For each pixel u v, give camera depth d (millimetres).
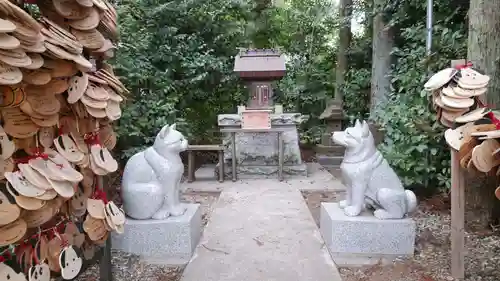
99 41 1597
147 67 5582
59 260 1464
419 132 4105
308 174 6184
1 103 1243
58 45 1280
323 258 2977
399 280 2664
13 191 1203
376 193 3082
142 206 3064
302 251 3104
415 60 4875
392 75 5926
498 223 3539
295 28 9312
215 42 7441
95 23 1525
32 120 1304
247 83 6156
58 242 1504
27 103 1276
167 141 3133
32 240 1456
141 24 6266
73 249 1554
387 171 3113
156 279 2725
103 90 1597
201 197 4945
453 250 2656
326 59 9711
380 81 6895
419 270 2787
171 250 3029
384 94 6859
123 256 2986
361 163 3100
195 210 3338
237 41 7762
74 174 1381
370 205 3203
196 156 7520
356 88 8188
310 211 4301
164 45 6508
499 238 3285
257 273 2730
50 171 1302
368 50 8344
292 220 3842
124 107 4496
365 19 8023
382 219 3025
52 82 1379
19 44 1079
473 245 3180
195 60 6801
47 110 1330
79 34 1503
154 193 3074
